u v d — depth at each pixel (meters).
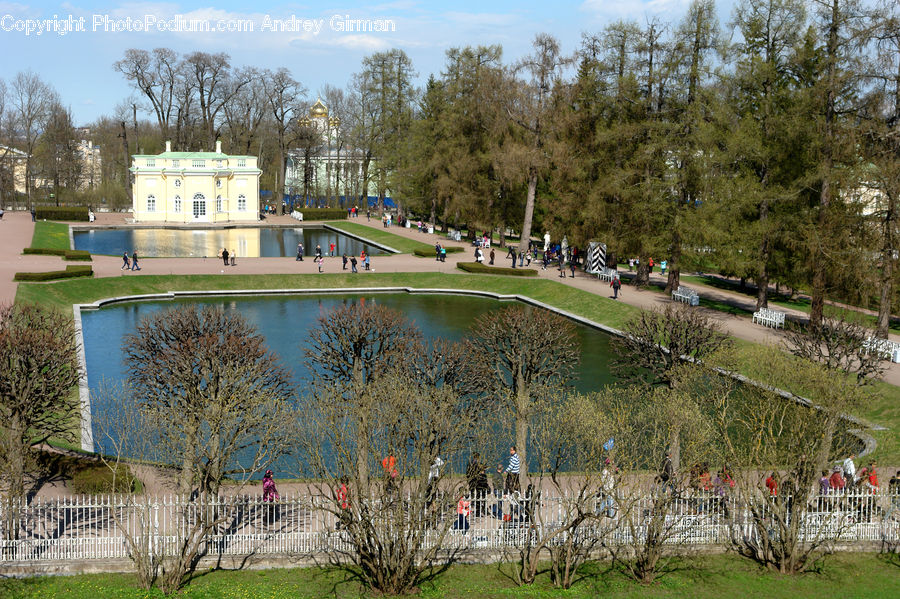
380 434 28.94
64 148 148.88
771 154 55.94
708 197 61.81
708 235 58.19
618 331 59.53
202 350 30.53
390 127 128.12
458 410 31.36
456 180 97.19
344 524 23.67
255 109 148.88
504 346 35.09
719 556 25.67
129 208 147.88
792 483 26.56
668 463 28.23
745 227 57.59
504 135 91.38
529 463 32.91
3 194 144.75
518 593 22.75
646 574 23.56
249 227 126.19
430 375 32.50
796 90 55.94
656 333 37.66
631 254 75.62
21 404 27.39
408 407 25.95
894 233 44.56
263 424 29.16
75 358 35.06
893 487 27.39
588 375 47.56
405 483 28.25
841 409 28.95
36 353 29.11
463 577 23.83
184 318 35.66
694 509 26.12
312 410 31.25
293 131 143.62
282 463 32.78
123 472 29.11
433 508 24.36
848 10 48.72
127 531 24.52
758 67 56.28
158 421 30.11
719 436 31.61
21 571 23.02
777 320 55.81
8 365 28.11
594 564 24.97
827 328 38.16
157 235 112.25
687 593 22.98
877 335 48.56
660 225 69.44
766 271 59.84
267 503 25.20
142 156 125.19
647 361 36.91
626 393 38.12
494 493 28.02
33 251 82.00
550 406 32.97
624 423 28.92
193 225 122.00
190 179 125.44
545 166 83.44
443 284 78.06
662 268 84.81
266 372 32.97
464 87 97.06
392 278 78.94
